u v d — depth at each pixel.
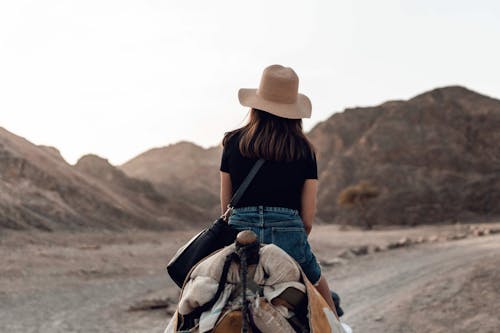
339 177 196.75
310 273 3.32
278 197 3.29
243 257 2.87
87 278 21.14
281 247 3.22
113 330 12.21
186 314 2.95
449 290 14.43
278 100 3.35
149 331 12.17
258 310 2.79
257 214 3.25
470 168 192.00
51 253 28.05
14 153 66.06
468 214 140.88
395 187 186.38
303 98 3.57
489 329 10.52
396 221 134.12
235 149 3.36
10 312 13.92
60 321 13.09
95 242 40.66
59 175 69.56
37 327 12.33
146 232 63.56
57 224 51.28
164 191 160.75
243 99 3.43
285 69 3.40
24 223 46.12
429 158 195.50
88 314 14.09
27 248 30.08
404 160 198.12
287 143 3.29
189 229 79.94
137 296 17.38
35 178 63.66
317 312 2.90
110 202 71.62
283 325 2.79
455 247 37.66
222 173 3.45
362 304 14.72
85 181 76.69
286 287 2.89
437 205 139.75
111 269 24.03
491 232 55.09
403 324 11.66
